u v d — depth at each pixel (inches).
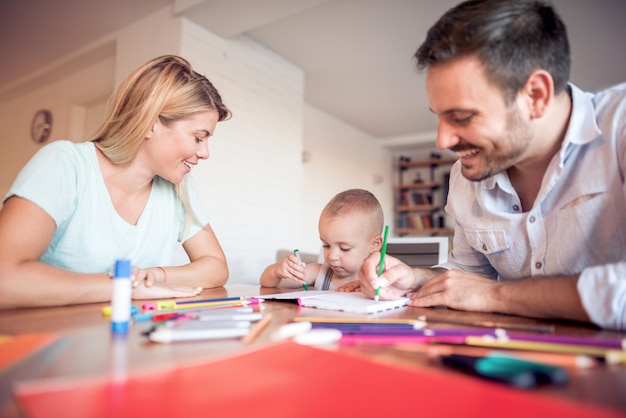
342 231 51.1
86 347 16.5
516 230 34.2
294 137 141.2
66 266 38.9
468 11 23.5
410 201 239.1
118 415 9.8
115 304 19.2
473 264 41.3
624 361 14.4
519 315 24.8
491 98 23.5
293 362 14.4
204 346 16.7
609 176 28.7
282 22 115.3
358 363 14.2
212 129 41.4
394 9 107.3
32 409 10.1
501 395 11.2
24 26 117.1
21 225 30.7
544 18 24.2
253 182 124.7
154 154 39.6
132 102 38.0
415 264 62.0
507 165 26.8
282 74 136.3
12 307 27.2
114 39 120.4
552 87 24.5
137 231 43.1
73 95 144.0
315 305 29.0
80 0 105.2
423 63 25.0
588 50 125.5
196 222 49.2
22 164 163.5
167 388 11.8
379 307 27.2
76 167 37.9
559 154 28.6
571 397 11.1
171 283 39.9
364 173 222.2
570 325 22.2
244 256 121.0
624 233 29.0
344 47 128.8
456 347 16.6
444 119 25.3
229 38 117.5
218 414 10.0
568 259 30.9
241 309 25.8
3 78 152.6
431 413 10.1
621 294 20.5
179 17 105.1
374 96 170.1
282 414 10.0
